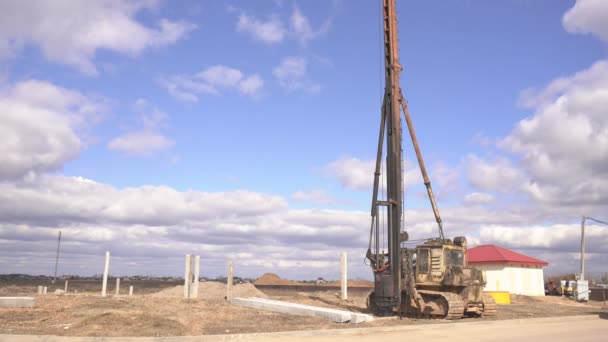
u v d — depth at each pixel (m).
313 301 35.28
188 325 20.67
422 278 28.45
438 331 21.56
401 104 30.47
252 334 18.27
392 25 29.55
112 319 20.02
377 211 29.48
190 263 33.88
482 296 29.09
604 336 20.61
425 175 32.03
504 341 18.42
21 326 19.41
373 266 29.36
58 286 72.88
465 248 29.48
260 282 96.75
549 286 63.00
